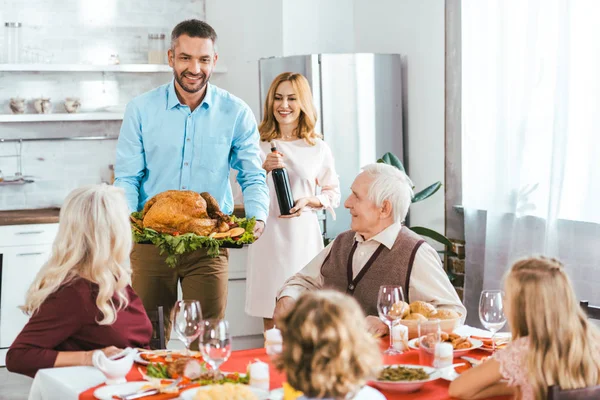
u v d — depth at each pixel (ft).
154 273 11.77
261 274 14.96
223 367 8.01
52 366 7.94
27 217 17.74
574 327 6.73
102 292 8.09
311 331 5.13
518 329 6.96
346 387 5.16
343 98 18.17
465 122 16.56
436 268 9.83
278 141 15.16
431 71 17.99
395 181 9.95
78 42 20.29
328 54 18.07
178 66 11.41
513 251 15.25
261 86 18.75
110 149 20.70
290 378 5.25
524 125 15.05
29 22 19.88
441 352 7.74
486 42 16.02
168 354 8.04
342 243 10.35
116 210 8.22
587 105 13.80
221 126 12.14
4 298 17.60
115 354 7.88
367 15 19.81
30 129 20.07
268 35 19.70
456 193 17.12
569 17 13.97
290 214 14.33
